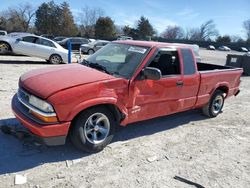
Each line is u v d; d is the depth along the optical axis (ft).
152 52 15.16
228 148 15.93
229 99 29.22
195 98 18.51
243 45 231.30
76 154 13.41
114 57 15.74
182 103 17.52
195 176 12.48
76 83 12.37
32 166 12.07
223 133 18.31
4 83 26.81
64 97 11.76
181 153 14.67
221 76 20.39
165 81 15.71
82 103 12.16
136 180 11.71
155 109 15.80
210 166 13.56
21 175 11.32
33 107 12.07
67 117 11.93
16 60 49.14
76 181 11.25
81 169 12.17
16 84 26.84
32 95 12.21
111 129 13.97
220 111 22.61
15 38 47.14
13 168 11.78
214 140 16.94
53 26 237.86
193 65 17.79
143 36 263.08
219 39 295.69
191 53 17.80
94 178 11.58
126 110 14.14
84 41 89.61
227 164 13.93
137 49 15.61
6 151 13.06
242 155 15.16
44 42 48.08
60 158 12.92
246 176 12.92
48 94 11.68
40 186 10.71
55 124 11.78
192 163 13.67
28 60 50.52
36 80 13.05
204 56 113.29
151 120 19.44
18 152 13.08
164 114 16.67
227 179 12.50
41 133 11.66
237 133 18.58
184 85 17.06
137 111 14.80
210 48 216.54
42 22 238.27
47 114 11.60
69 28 240.12
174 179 12.07
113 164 12.85
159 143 15.70
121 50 16.14
